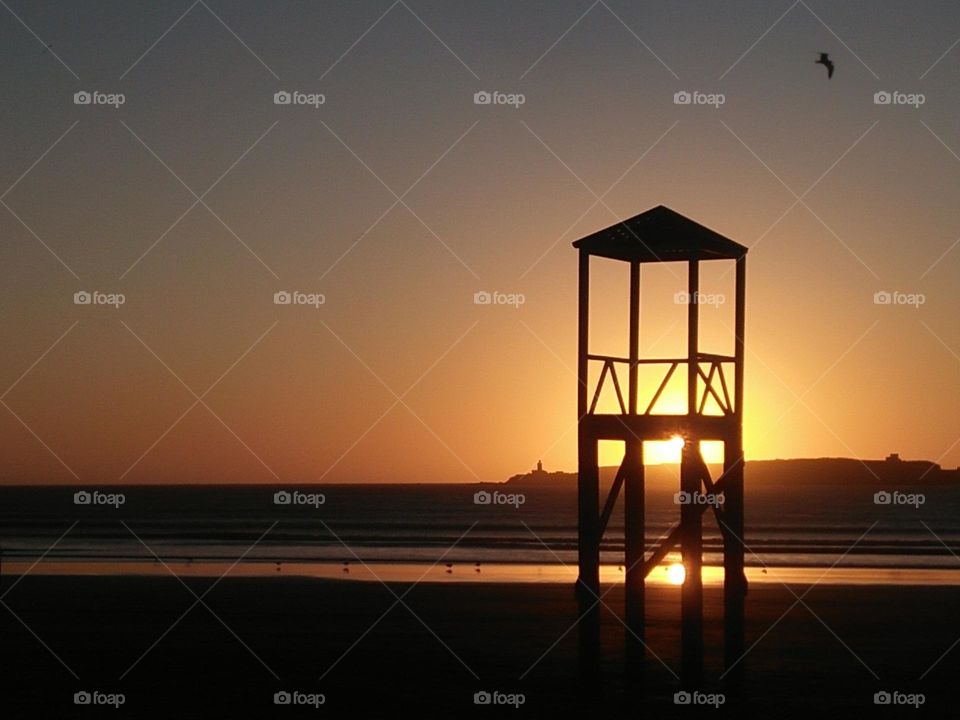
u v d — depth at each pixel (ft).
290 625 104.27
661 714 71.67
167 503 593.83
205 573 162.09
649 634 97.50
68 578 151.84
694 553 84.43
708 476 85.40
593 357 86.48
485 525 352.49
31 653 89.81
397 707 73.05
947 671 85.05
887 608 119.44
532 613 112.98
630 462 88.79
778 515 432.25
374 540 264.11
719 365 85.87
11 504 574.97
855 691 78.38
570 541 262.47
